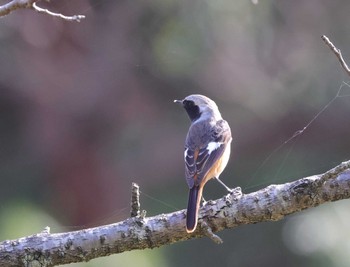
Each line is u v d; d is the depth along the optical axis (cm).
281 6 1477
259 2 1458
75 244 629
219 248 1353
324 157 1421
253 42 1459
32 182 1461
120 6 1501
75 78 1506
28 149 1484
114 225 633
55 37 1502
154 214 1388
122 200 1441
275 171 1413
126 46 1496
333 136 1432
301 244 1345
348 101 1435
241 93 1447
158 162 1441
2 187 1448
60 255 629
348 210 1364
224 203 630
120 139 1476
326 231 1345
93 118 1488
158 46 1476
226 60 1449
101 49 1507
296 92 1452
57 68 1507
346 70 597
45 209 1416
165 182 1430
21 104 1498
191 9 1455
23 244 629
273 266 1353
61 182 1463
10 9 653
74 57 1513
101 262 1093
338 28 1476
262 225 1368
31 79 1498
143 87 1491
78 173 1463
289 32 1478
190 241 1348
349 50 1470
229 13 1450
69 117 1493
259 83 1450
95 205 1444
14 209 1297
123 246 631
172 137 1455
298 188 617
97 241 630
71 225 1430
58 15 666
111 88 1498
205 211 631
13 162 1476
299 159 1424
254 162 1424
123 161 1459
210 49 1453
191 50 1455
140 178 1437
